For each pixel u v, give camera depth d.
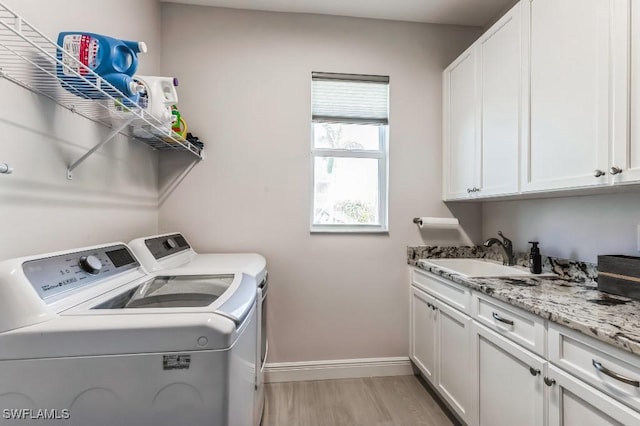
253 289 1.25
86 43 1.05
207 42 2.21
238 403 0.95
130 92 1.12
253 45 2.25
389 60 2.38
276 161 2.27
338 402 2.02
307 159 2.30
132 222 1.77
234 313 0.93
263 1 2.17
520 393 1.26
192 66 2.20
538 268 1.78
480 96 1.92
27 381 0.77
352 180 2.46
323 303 2.32
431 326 2.04
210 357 0.83
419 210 2.42
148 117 1.35
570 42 1.28
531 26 1.49
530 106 1.50
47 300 0.84
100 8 1.45
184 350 0.82
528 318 1.21
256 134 2.26
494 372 1.42
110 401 0.80
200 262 1.74
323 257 2.32
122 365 0.80
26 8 1.01
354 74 2.34
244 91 2.25
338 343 2.33
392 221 2.39
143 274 1.35
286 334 2.29
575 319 1.01
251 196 2.25
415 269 2.30
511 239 2.16
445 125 2.38
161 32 2.17
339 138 2.45
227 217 2.23
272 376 2.26
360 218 2.46
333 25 2.33
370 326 2.37
